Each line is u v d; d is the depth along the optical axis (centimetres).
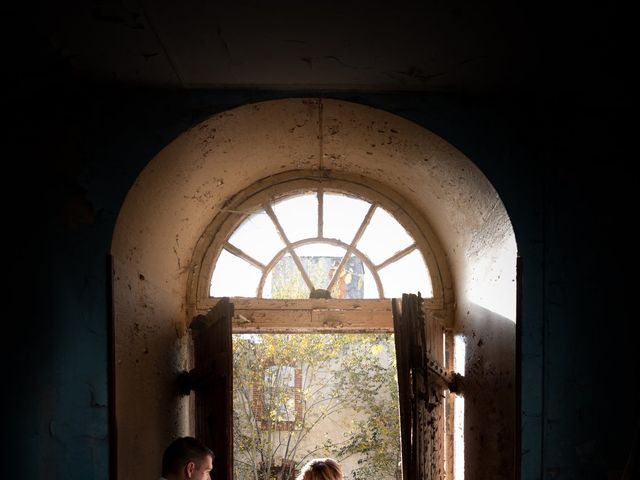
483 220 276
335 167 343
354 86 244
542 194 247
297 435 784
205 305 344
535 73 229
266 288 354
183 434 334
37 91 237
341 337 739
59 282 232
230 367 265
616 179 248
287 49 212
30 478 224
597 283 243
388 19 192
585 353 240
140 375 262
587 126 250
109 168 240
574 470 237
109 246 235
